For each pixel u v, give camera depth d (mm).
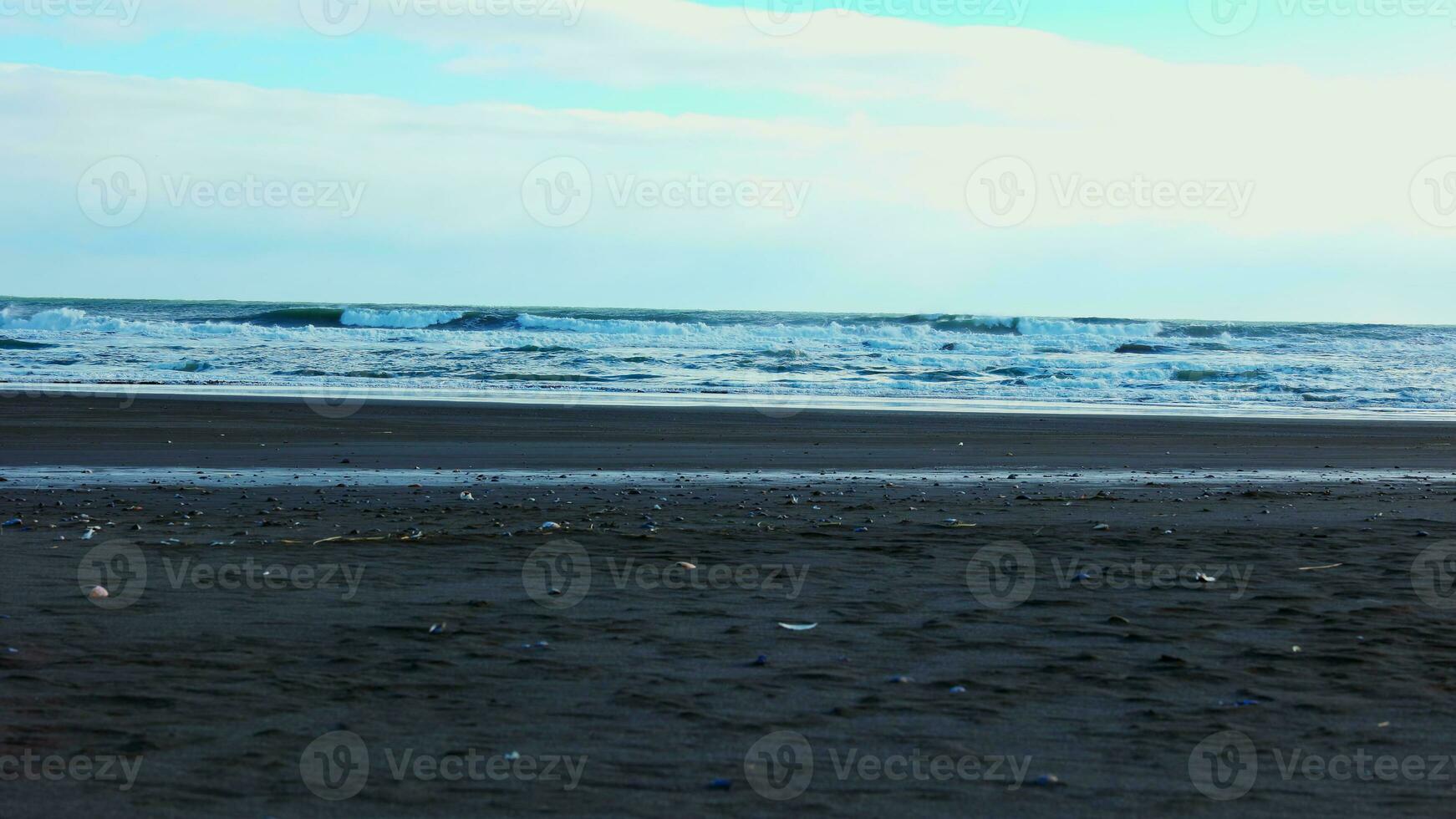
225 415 22234
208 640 5988
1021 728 4746
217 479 13977
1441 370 44125
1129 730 4738
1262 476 15945
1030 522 10672
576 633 6238
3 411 22000
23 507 11125
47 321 53750
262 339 49844
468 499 12164
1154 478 15438
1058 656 5875
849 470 15961
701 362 41969
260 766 4207
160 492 12523
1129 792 4062
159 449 17344
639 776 4160
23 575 7574
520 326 59938
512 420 22516
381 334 53656
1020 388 34781
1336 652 5984
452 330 57000
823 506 11859
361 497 12258
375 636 6125
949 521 10648
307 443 18438
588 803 3896
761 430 21344
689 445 19000
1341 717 4926
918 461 17156
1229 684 5391
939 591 7484
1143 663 5770
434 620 6500
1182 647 6086
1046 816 3834
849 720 4824
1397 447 20688
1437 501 12734
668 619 6605
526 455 17172
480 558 8438
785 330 57719
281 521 10289
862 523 10523
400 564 8180
